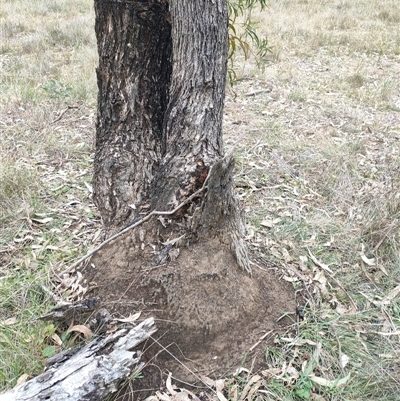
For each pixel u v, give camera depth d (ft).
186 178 7.27
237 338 7.48
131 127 8.21
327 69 22.97
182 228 7.60
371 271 9.68
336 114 17.48
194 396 6.80
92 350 6.42
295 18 31.01
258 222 10.82
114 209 8.34
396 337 8.10
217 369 7.16
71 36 25.71
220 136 7.48
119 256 7.98
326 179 12.84
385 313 8.54
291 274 9.16
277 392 6.96
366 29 29.94
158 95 8.18
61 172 12.74
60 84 18.01
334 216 11.34
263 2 10.20
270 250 9.84
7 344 7.39
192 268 7.51
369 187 12.48
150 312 7.34
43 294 8.52
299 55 24.72
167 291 7.37
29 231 10.26
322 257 9.87
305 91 19.43
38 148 13.69
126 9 7.51
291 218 11.09
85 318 7.48
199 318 7.30
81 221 10.70
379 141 15.57
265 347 7.50
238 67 21.86
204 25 6.89
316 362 7.37
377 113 18.01
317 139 15.29
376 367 7.43
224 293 7.55
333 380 7.15
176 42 7.09
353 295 9.00
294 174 13.08
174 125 7.31
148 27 7.65
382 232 10.07
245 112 17.40
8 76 19.94
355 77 21.33
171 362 7.13
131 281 7.66
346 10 33.81
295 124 16.60
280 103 18.38
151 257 7.73
